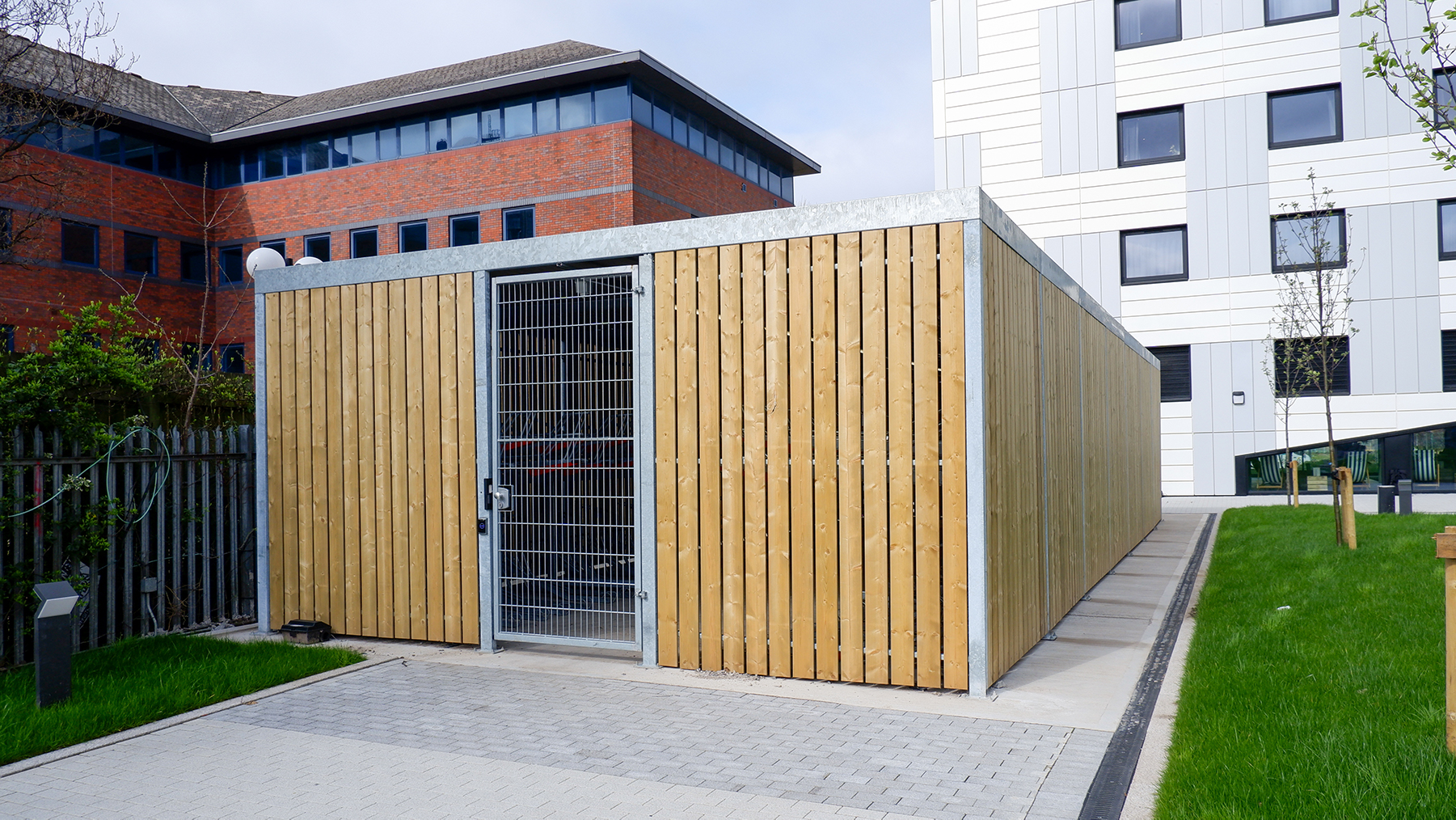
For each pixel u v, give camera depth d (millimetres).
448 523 7051
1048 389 7566
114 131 25375
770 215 6055
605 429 6629
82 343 7398
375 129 26609
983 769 4266
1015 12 24641
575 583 6711
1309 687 5070
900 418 5691
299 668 6215
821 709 5297
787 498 5984
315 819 3779
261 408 7770
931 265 5625
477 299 6953
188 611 7676
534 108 24734
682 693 5688
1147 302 23578
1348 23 21766
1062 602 8008
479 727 5020
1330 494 21984
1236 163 22734
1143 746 4539
